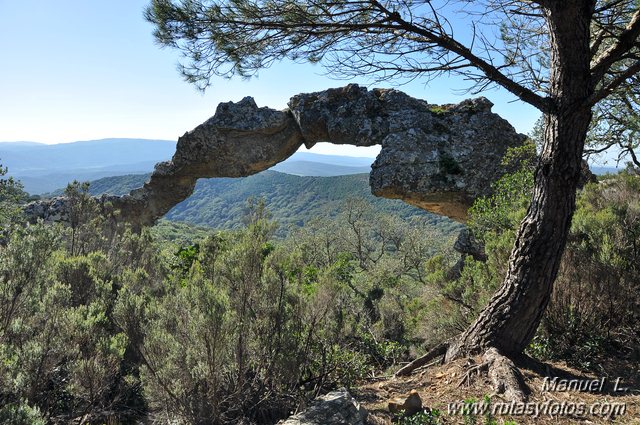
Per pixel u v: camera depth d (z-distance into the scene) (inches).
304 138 632.4
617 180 355.3
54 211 635.5
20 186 586.6
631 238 230.7
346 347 260.1
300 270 218.1
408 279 1489.9
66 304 183.8
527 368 174.6
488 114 564.7
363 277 1157.7
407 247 1674.5
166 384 149.1
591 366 182.7
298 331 190.2
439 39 193.9
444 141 555.5
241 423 154.4
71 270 247.1
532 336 181.0
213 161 646.5
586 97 167.5
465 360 180.9
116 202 674.8
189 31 205.0
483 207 389.1
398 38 211.3
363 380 230.2
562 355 195.5
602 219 237.8
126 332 174.7
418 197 545.0
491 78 189.9
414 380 190.4
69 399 172.9
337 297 214.8
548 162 175.3
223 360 154.6
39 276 180.1
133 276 282.0
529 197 345.4
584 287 207.9
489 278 247.9
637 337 196.4
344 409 146.9
